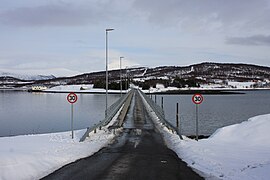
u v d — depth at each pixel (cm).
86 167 1060
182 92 14538
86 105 7612
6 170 942
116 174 959
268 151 1329
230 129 1972
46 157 1173
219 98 11494
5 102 9106
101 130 2200
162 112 3195
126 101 5744
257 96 13150
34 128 3838
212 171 996
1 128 3869
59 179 897
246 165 1045
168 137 1881
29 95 13950
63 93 15838
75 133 2112
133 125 2538
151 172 989
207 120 4544
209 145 1545
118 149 1459
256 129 1808
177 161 1175
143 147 1523
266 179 832
